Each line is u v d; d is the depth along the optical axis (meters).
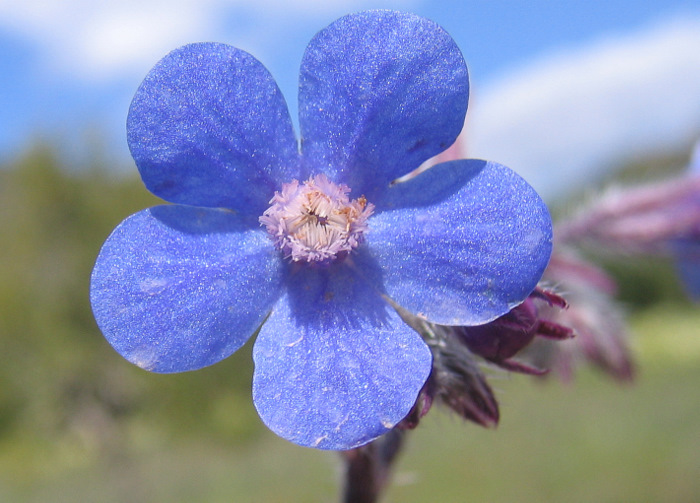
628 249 0.05
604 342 0.05
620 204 0.05
